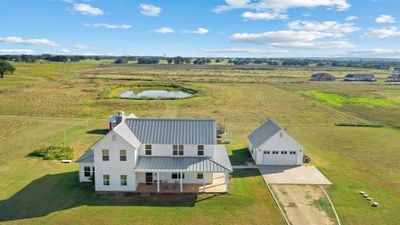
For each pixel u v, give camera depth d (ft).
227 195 110.32
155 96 348.18
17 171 128.77
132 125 122.52
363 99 342.44
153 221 92.58
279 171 134.62
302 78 595.88
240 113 260.83
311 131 206.69
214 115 250.78
